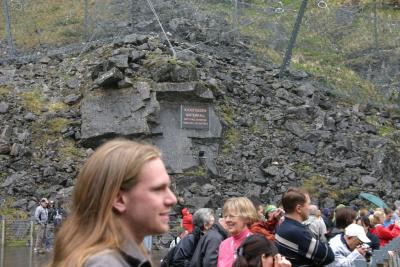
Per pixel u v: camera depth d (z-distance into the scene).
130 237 3.33
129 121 34.06
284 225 7.95
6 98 36.81
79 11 47.53
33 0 49.84
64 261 3.18
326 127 37.72
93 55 39.88
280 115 38.09
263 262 6.25
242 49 44.38
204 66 39.88
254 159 35.06
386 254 11.09
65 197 30.22
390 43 49.53
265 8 49.75
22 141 33.91
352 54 48.47
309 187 33.16
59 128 34.75
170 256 10.47
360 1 54.50
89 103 34.88
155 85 35.00
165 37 40.72
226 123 36.38
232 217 8.55
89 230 3.27
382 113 41.41
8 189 31.58
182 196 32.00
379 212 16.41
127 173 3.32
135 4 45.97
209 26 45.12
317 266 7.82
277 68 43.28
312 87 40.94
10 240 28.36
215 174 33.69
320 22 50.78
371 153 36.03
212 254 9.05
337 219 12.00
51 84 38.28
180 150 34.19
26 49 44.09
